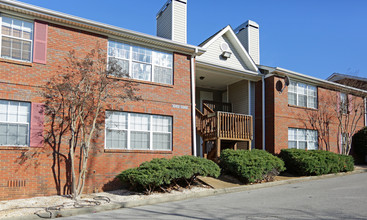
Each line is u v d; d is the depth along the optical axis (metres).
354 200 8.60
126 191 10.98
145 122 12.45
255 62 18.75
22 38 10.48
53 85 10.62
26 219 7.65
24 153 9.93
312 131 18.03
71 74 10.97
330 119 18.97
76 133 10.86
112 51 12.10
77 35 11.37
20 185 9.77
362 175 14.77
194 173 11.12
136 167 11.02
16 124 10.03
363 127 20.61
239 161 12.34
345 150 18.70
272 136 16.19
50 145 10.35
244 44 19.17
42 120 10.31
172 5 15.48
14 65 10.13
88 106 10.85
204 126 15.23
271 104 16.52
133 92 11.58
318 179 14.02
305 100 18.00
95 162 11.09
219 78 17.53
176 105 13.16
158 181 10.08
